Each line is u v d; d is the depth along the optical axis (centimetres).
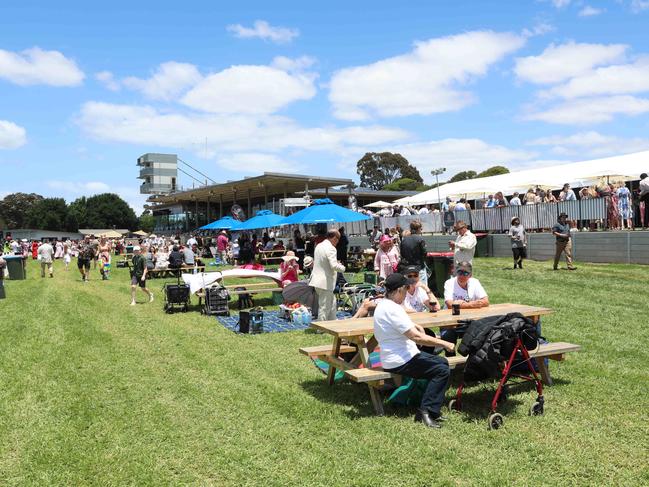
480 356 522
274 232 3444
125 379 715
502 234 2056
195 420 562
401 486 412
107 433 532
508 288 1356
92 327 1100
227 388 668
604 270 1510
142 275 1453
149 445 502
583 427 512
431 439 496
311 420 553
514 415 546
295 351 862
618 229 1700
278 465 454
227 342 938
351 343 698
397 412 571
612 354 757
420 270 1126
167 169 11275
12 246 4138
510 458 453
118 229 11362
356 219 1978
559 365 710
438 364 541
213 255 3278
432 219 2475
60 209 10856
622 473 421
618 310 1039
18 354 866
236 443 502
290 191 3762
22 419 574
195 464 462
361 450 477
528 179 3031
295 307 1180
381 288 1137
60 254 4400
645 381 638
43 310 1370
